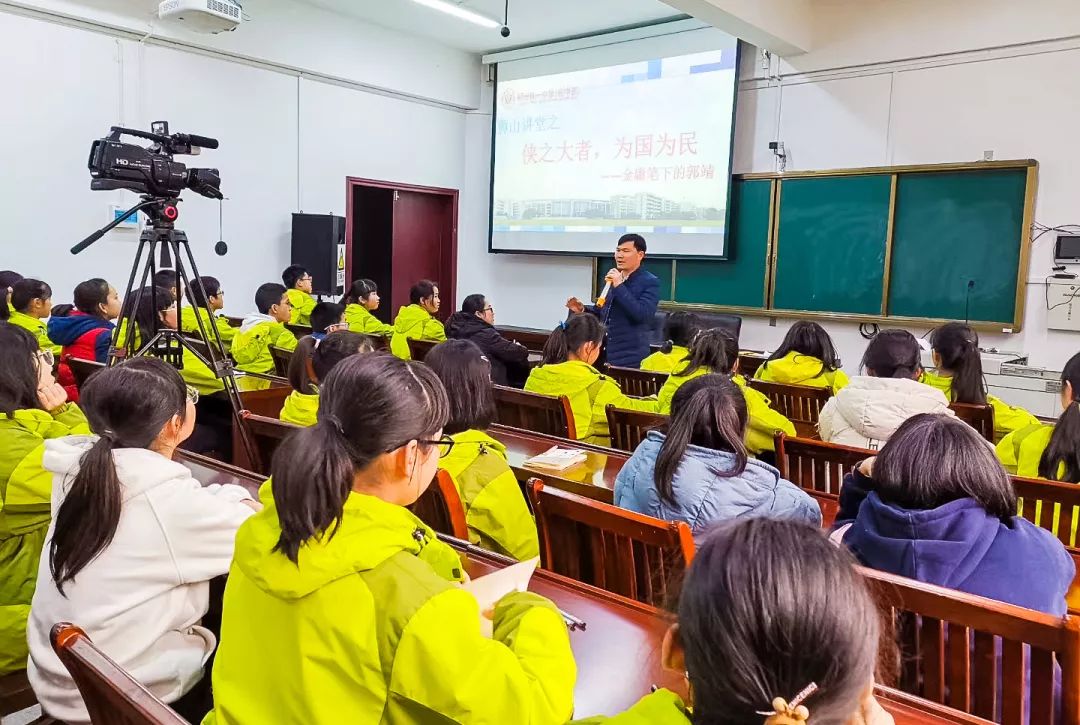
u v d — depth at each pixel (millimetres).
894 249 5742
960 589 1152
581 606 1272
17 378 1782
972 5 5289
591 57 7145
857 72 5832
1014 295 5281
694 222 6633
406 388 972
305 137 6812
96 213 5598
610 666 1103
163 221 2742
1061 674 981
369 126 7293
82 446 1422
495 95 7863
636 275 4344
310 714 846
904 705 994
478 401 1749
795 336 3248
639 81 6852
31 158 5254
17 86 5148
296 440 882
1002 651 1028
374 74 7113
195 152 2820
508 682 848
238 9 4961
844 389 2379
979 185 5344
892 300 5785
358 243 8305
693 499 1587
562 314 7805
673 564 1284
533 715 864
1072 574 1251
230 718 902
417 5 6492
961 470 1181
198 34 5910
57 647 910
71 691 1312
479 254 8328
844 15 5820
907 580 1066
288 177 6734
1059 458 1914
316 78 6816
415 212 8086
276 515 917
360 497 914
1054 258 5129
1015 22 5141
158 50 5797
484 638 879
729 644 576
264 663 896
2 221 5164
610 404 2574
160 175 2674
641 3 6258
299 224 6719
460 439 1744
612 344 4359
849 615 578
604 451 2348
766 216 6320
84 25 5402
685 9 5074
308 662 853
